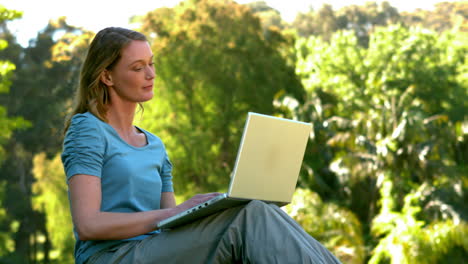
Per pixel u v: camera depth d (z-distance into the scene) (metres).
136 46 2.10
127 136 2.15
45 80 17.45
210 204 1.78
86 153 1.96
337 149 17.72
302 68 26.84
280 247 1.76
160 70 21.03
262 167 1.90
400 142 14.70
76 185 1.93
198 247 1.86
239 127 20.89
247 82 20.88
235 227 1.82
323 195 17.67
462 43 26.64
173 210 1.93
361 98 24.25
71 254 22.38
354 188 16.09
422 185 14.28
